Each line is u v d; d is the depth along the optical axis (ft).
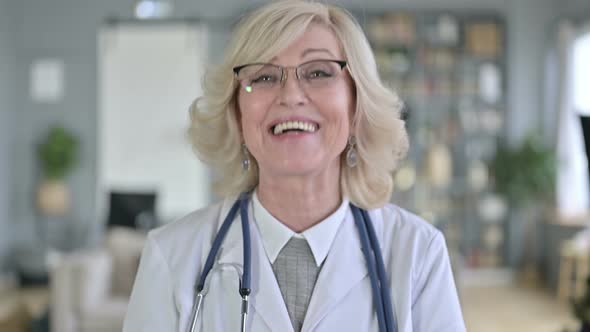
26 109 22.98
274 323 3.51
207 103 3.92
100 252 14.37
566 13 22.39
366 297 3.57
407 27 23.18
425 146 23.36
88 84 23.00
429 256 3.68
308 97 3.50
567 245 18.70
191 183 23.15
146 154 23.17
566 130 21.65
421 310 3.57
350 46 3.63
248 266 3.60
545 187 21.90
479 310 18.38
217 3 22.97
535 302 19.42
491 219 23.50
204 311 3.63
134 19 22.91
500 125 23.43
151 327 3.64
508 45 23.27
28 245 22.94
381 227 3.88
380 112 3.76
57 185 22.34
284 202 3.76
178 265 3.74
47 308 14.56
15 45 22.86
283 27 3.45
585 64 21.47
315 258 3.65
